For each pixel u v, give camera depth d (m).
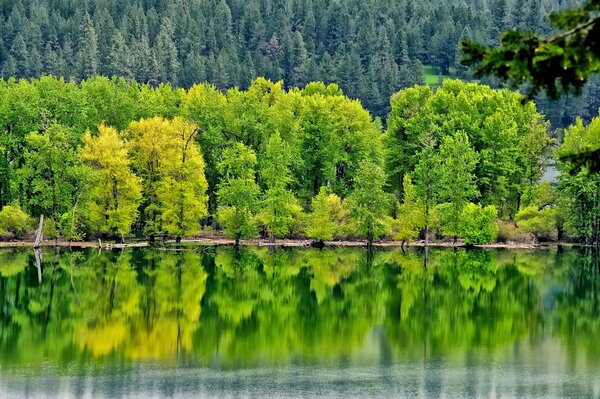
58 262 84.12
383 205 103.25
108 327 56.75
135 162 102.44
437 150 110.00
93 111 109.81
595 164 18.59
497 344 53.31
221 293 69.75
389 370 47.03
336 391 42.81
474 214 102.31
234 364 47.97
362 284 74.81
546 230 107.88
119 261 85.75
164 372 46.09
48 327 56.41
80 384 43.59
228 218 101.38
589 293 71.06
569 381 44.91
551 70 17.42
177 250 96.69
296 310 63.50
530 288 73.31
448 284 75.00
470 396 42.19
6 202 104.06
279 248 102.06
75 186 98.19
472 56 17.84
